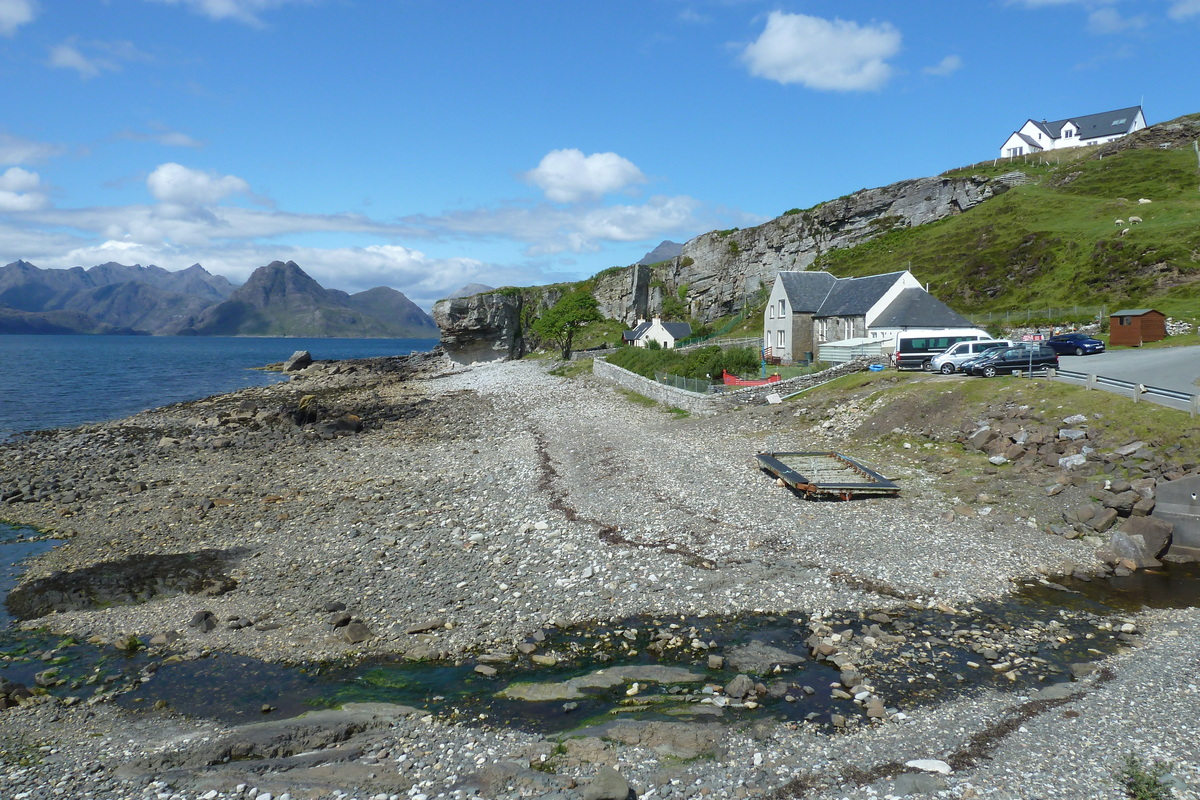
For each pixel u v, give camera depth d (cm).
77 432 5334
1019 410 3044
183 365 14512
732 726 1295
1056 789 1086
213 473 3853
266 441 4825
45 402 7662
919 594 1905
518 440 4338
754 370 5338
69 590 2173
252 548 2517
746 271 12394
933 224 10800
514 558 2234
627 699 1416
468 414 5697
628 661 1591
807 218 11900
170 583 2206
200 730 1357
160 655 1719
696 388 4850
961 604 1850
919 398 3506
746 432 3831
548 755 1222
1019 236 8562
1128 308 6119
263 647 1733
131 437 5062
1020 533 2270
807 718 1320
